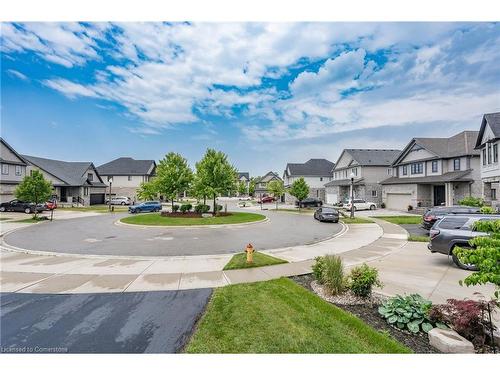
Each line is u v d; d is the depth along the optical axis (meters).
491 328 4.16
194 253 11.12
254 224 21.12
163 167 29.16
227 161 27.12
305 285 7.18
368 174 39.94
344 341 4.37
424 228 16.00
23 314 5.52
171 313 5.55
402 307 4.97
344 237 14.99
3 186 32.47
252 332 4.68
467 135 29.42
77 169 46.78
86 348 4.36
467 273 8.02
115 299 6.26
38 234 16.08
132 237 15.06
